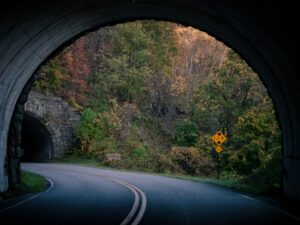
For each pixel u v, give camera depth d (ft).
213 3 46.06
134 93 162.50
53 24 49.49
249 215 33.91
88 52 168.55
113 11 55.16
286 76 48.65
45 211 35.01
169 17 58.95
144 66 164.04
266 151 87.71
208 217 32.27
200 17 54.03
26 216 31.91
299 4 33.27
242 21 46.39
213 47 183.32
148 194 51.03
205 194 52.24
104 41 169.17
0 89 50.26
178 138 143.02
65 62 155.33
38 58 56.75
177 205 40.24
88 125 141.79
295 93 48.06
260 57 52.80
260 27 44.11
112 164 121.39
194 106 142.00
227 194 52.80
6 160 54.70
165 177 86.79
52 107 138.92
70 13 49.11
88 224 27.99
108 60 162.81
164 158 118.21
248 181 69.56
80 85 160.04
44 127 136.56
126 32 167.73
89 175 86.43
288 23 38.01
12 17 40.83
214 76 107.76
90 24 57.52
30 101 131.23
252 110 90.12
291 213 35.88
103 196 48.34
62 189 57.77
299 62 43.06
